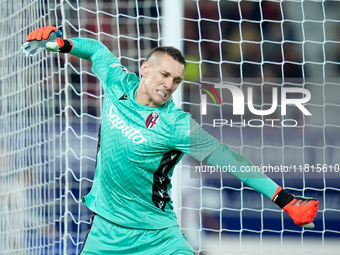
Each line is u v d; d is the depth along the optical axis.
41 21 20.77
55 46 14.91
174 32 25.70
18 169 21.91
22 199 21.72
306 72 26.84
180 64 13.54
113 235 14.24
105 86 14.88
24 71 21.62
